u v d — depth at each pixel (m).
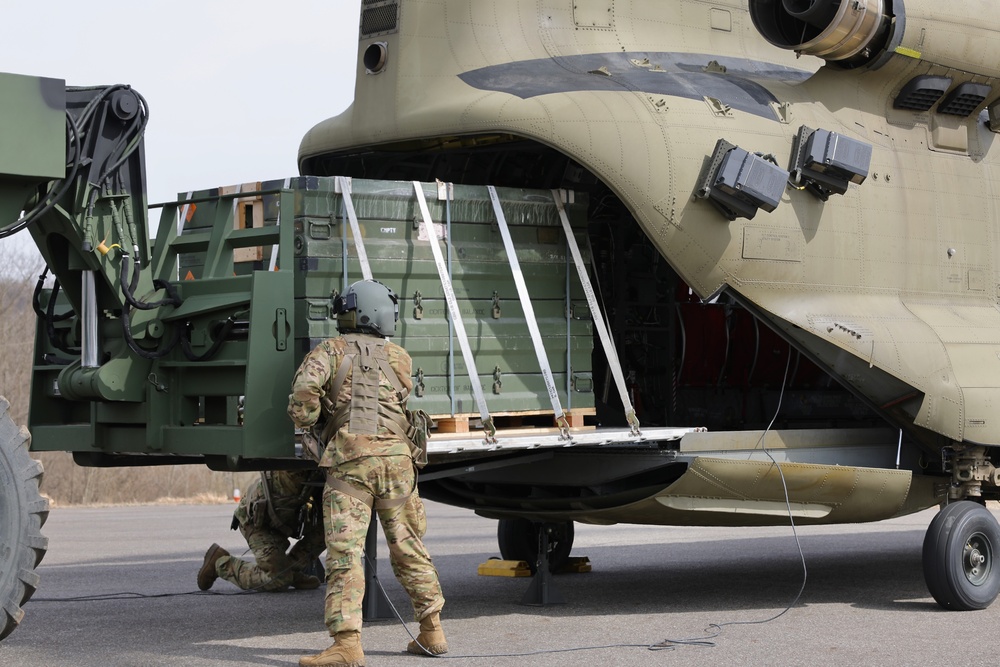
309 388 6.95
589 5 9.87
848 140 9.58
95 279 8.16
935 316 10.28
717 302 11.09
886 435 10.49
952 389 9.85
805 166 9.52
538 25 9.65
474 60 9.29
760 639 8.08
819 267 9.69
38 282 8.81
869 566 12.55
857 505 9.62
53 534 16.80
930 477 10.55
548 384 8.67
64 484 25.70
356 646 6.87
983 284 10.80
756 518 9.37
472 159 9.79
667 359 10.66
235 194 8.05
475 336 8.45
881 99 10.51
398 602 9.89
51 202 7.64
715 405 11.38
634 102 9.07
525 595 9.76
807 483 9.23
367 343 7.23
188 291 8.11
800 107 9.95
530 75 9.23
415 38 9.34
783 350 11.50
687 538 15.81
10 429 7.18
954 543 9.43
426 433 7.37
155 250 8.49
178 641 8.01
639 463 9.02
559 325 8.91
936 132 10.72
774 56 10.85
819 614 9.25
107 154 7.98
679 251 9.01
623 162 8.81
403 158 9.95
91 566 12.77
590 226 10.27
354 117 9.55
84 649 7.72
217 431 7.77
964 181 10.80
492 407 8.45
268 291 7.62
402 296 8.15
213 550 10.49
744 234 9.25
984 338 10.31
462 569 12.40
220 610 9.48
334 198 7.91
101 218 7.95
